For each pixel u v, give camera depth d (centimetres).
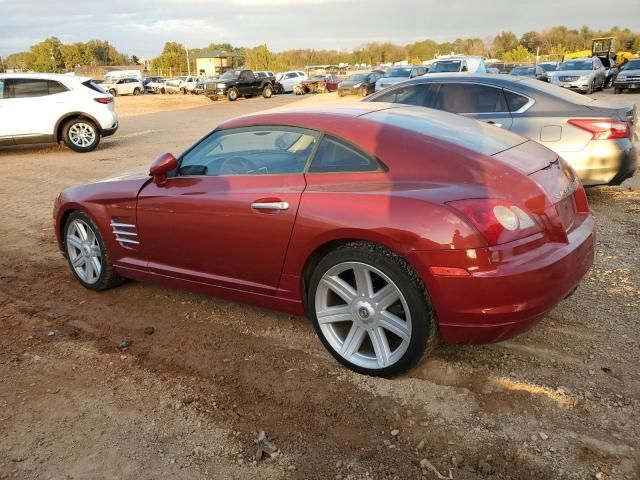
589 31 10656
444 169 301
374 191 305
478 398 301
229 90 3391
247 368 344
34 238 636
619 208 656
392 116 358
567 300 411
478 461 256
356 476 252
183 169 402
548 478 245
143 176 431
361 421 288
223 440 281
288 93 4231
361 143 325
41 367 357
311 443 275
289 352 360
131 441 283
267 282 356
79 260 475
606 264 479
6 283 503
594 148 614
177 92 5228
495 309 278
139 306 442
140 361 359
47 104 1285
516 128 642
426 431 278
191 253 388
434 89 702
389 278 296
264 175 354
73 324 416
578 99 647
